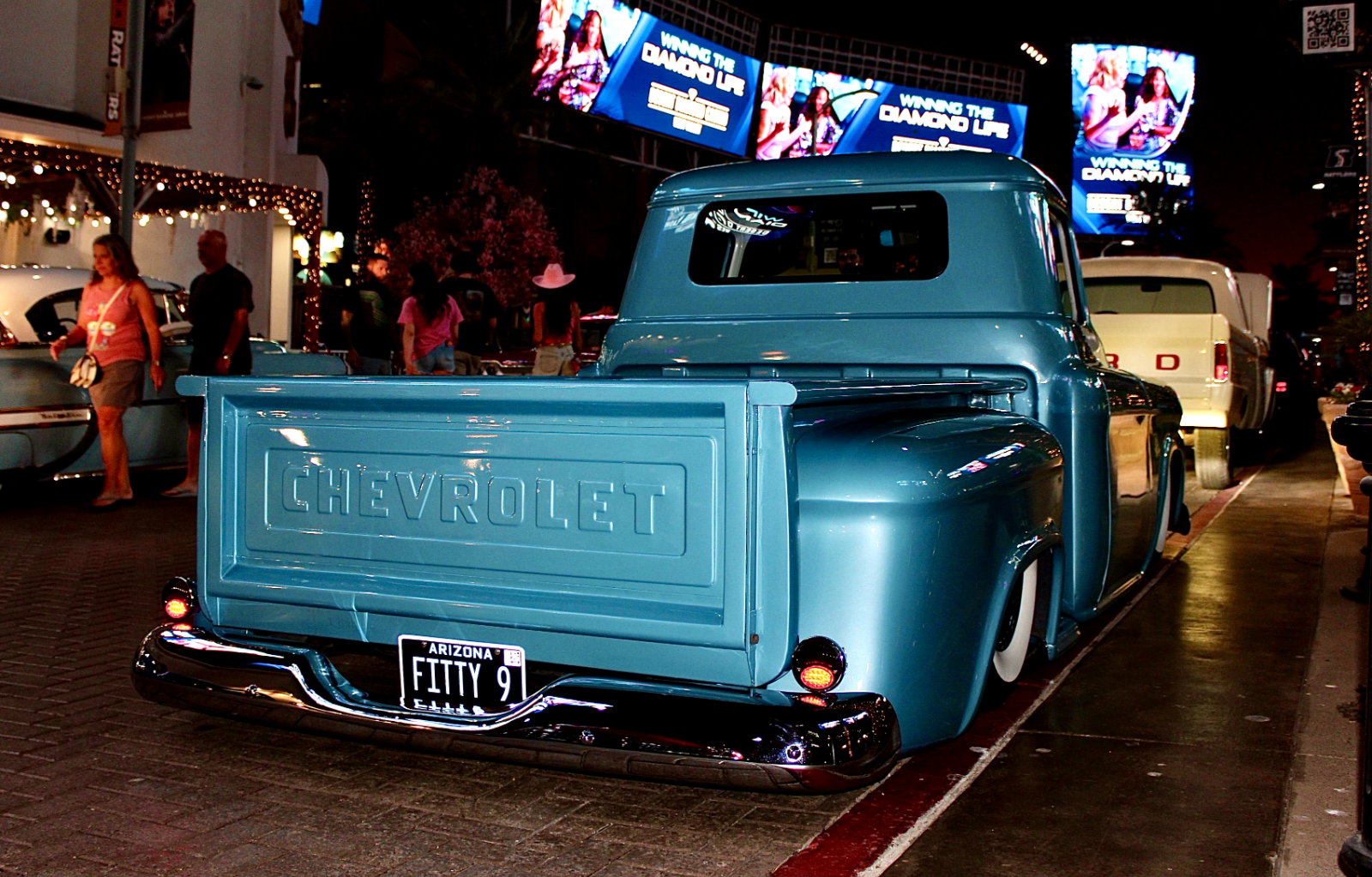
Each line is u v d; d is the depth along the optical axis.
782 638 2.71
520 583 2.95
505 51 37.53
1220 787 3.37
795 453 2.78
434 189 38.78
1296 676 4.54
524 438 2.93
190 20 14.01
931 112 76.31
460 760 3.64
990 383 3.82
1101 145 85.69
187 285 17.58
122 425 8.32
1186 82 87.00
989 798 3.30
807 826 3.13
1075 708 4.14
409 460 3.08
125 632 5.09
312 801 3.30
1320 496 10.07
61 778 3.44
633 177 60.84
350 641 3.32
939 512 2.90
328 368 10.05
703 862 2.90
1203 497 10.07
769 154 68.69
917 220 4.38
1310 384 23.44
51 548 6.95
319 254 14.91
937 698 2.96
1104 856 2.91
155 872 2.83
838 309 4.45
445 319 10.12
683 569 2.76
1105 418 4.30
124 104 11.27
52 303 8.55
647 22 58.81
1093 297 10.78
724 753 2.67
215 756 3.64
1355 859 2.47
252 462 3.30
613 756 2.76
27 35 15.45
